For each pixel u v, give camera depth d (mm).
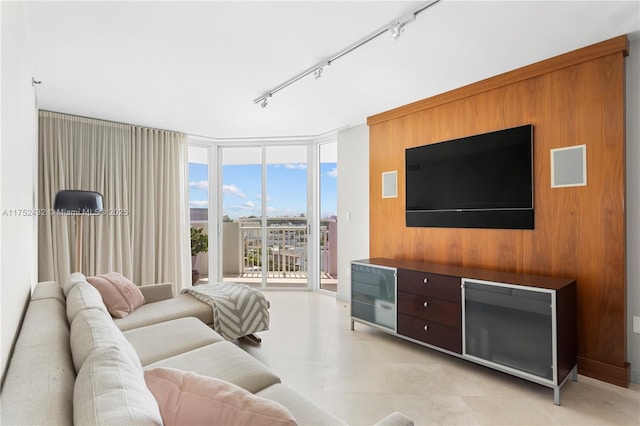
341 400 2133
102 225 3969
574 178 2441
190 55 2426
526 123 2686
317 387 2295
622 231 2248
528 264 2682
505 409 2033
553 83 2541
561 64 2475
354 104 3543
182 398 886
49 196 3584
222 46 2305
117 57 2438
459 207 3109
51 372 966
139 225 4289
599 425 1879
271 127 4457
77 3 1799
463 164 3080
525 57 2504
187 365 1640
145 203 4312
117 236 4059
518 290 2260
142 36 2158
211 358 1717
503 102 2818
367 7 1894
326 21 2025
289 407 1325
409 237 3564
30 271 2229
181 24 2031
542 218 2602
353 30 2129
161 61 2512
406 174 3568
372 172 3959
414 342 3004
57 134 3666
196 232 5219
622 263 2250
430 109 3367
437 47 2342
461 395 2189
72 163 3766
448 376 2443
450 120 3199
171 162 4594
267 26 2070
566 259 2484
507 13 1946
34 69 2617
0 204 980
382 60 2537
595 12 1945
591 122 2365
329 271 5449
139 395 819
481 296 2449
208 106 3561
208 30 2104
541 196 2607
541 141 2607
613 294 2281
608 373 2287
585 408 2033
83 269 3820
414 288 2887
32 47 2266
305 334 3303
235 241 5566
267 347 2975
